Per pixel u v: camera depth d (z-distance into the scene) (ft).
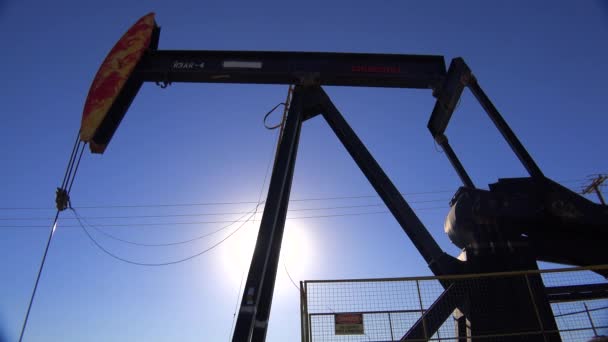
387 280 35.88
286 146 46.80
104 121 48.96
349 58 52.75
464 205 44.21
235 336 35.27
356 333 33.78
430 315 37.17
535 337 36.11
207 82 52.34
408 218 45.09
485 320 37.24
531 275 39.06
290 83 52.44
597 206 42.60
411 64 52.75
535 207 43.06
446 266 41.83
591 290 45.47
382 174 47.78
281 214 46.24
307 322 34.09
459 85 49.01
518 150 45.29
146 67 51.42
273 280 43.19
